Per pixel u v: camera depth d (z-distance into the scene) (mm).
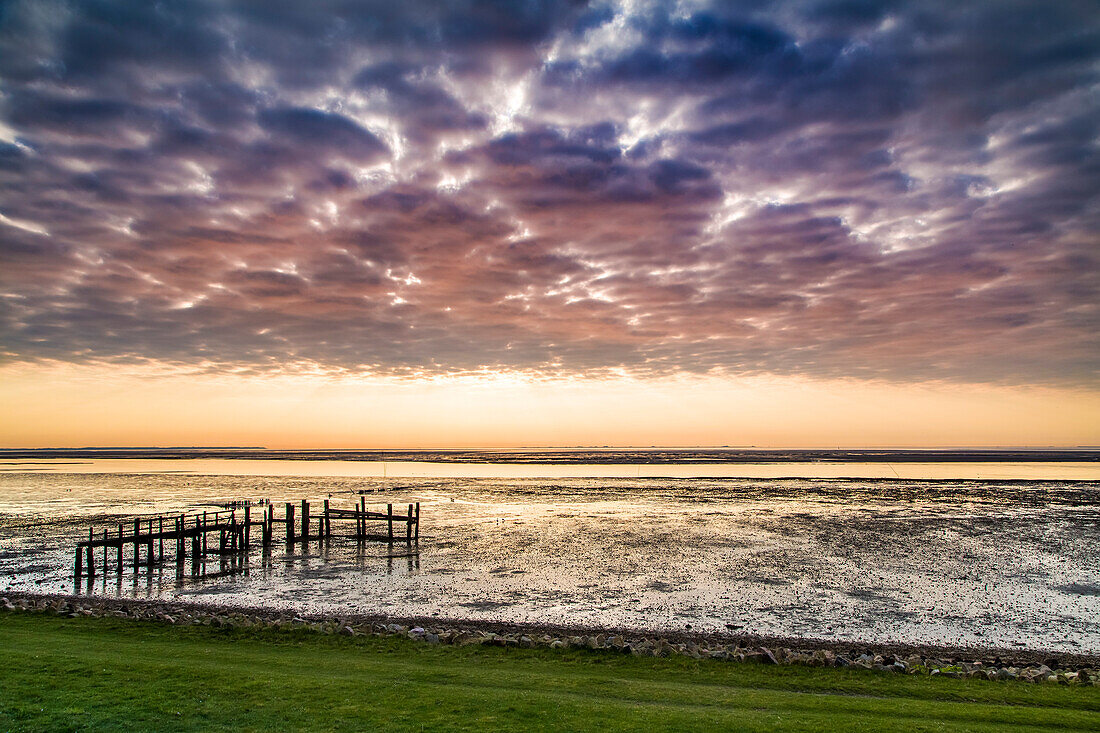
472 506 62719
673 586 30391
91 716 12727
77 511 57750
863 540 42188
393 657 18656
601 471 125750
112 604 27953
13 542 43031
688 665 18438
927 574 32531
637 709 13961
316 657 18266
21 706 13117
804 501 65750
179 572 35281
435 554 39406
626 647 19938
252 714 13109
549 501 66938
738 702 14836
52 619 22906
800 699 15164
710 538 43344
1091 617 25359
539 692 15242
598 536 44594
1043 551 38281
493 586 30844
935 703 15016
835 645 21969
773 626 24250
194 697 13977
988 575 32250
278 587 31438
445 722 12938
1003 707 14781
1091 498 67250
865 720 13547
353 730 12422
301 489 81562
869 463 163625
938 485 85250
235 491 78875
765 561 35812
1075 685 17078
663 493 75250
